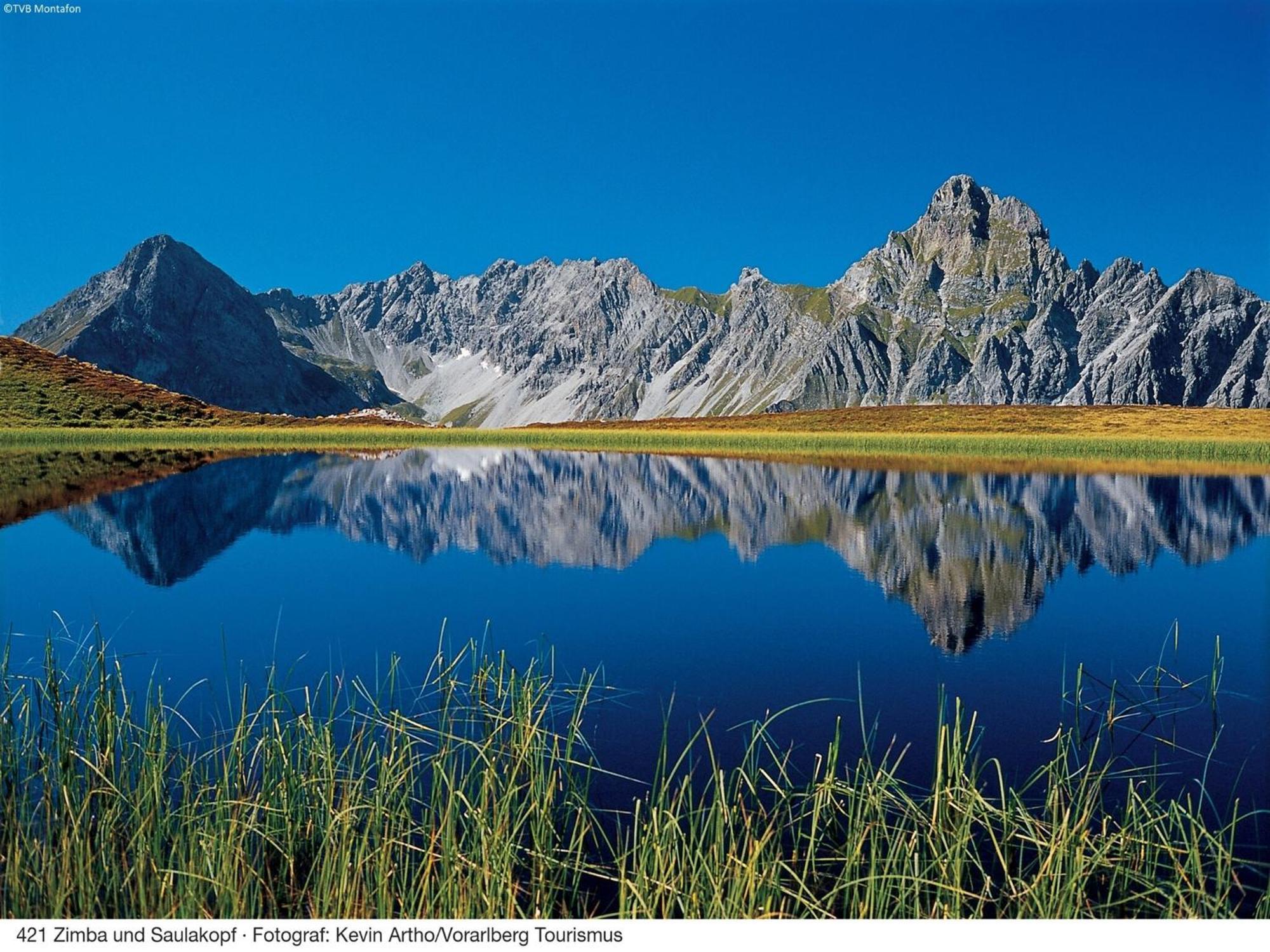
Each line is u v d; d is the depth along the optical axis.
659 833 5.59
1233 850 6.38
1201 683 10.25
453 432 107.06
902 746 8.28
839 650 11.84
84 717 7.49
